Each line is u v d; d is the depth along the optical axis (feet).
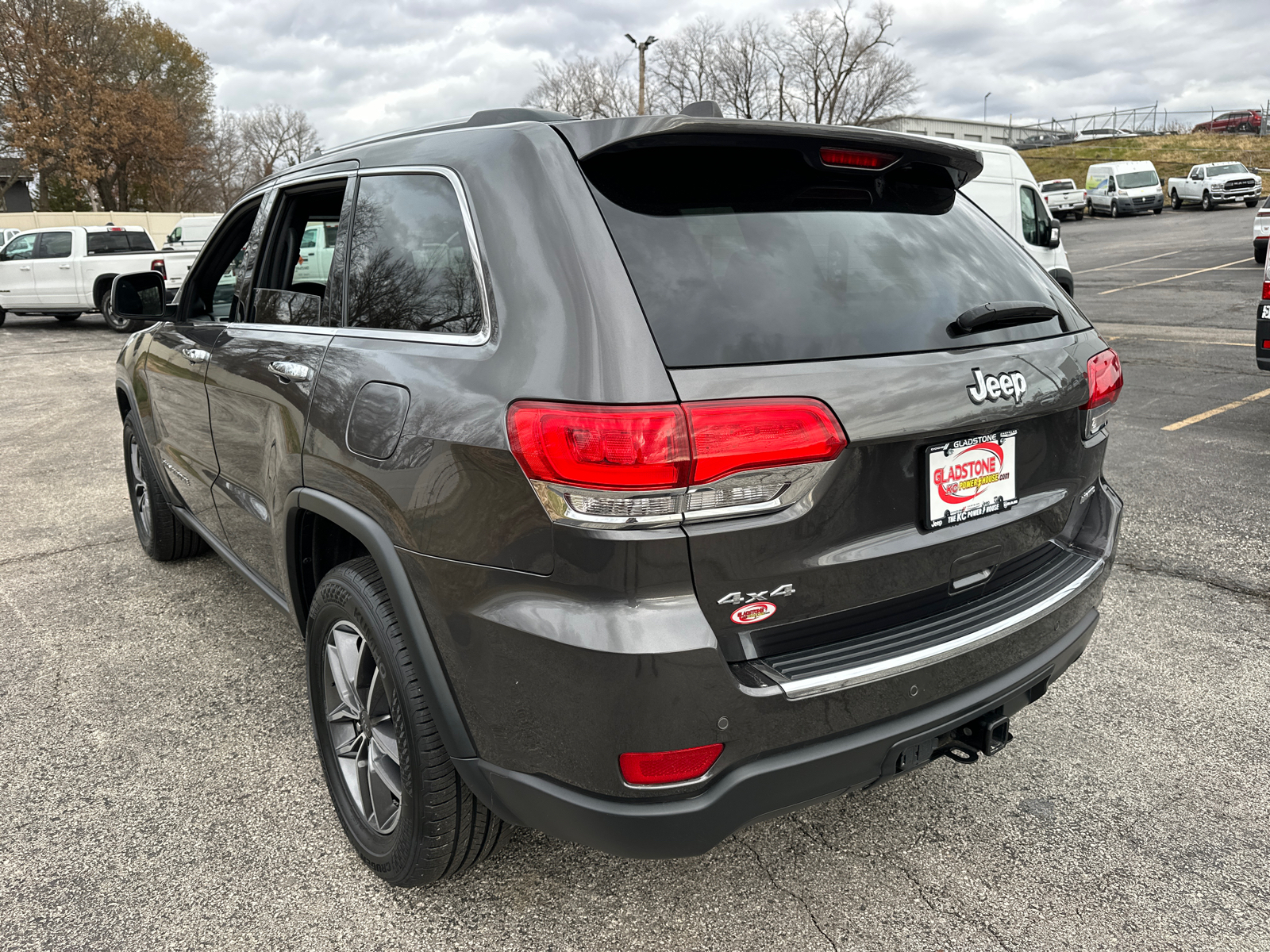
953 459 6.04
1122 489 17.31
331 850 7.77
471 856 6.79
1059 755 9.08
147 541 14.70
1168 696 10.12
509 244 5.79
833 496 5.45
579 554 5.12
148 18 164.55
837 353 5.56
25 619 12.56
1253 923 6.82
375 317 7.04
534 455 5.16
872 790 8.59
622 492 4.96
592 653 5.08
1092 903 7.06
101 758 9.15
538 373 5.30
